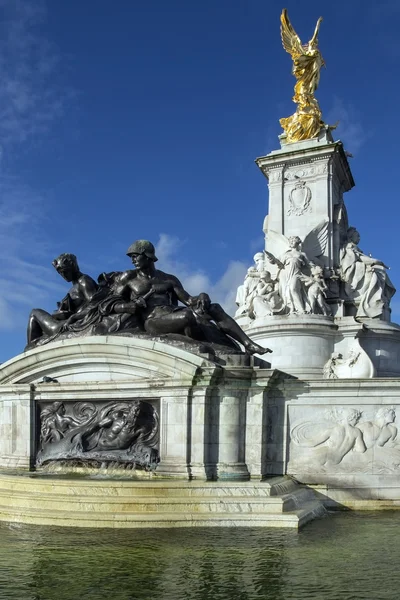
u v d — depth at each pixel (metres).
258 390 11.37
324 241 25.31
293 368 22.33
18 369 13.05
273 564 7.38
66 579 6.73
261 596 6.24
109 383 11.95
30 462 12.55
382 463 11.46
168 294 13.20
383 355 23.02
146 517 9.11
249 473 11.17
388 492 11.38
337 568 7.25
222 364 11.52
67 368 12.70
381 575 7.00
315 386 11.72
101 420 12.04
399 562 7.53
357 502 11.22
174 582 6.66
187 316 12.17
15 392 12.97
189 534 8.73
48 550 7.86
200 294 12.91
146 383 11.56
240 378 11.29
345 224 27.52
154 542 8.27
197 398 11.12
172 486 9.95
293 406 11.83
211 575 6.91
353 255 24.94
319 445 11.64
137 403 11.71
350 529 9.41
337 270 25.25
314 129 27.17
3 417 13.21
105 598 6.15
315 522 9.88
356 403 11.66
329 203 25.77
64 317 13.66
